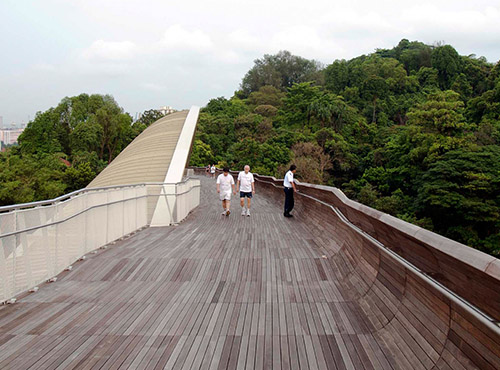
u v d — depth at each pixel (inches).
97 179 935.0
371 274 197.0
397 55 6122.1
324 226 364.2
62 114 3444.9
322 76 5679.1
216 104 4712.1
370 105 4431.6
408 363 128.5
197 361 137.6
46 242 239.1
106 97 3577.8
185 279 244.1
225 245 344.5
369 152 3056.1
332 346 148.2
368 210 181.6
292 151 2709.2
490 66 4813.0
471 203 1549.0
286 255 302.0
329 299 204.4
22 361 138.2
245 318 178.7
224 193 569.3
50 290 224.7
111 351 145.7
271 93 5315.0
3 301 196.4
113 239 369.1
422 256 126.6
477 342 98.1
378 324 163.6
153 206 479.8
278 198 796.6
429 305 128.3
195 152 3228.3
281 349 146.4
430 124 2262.6
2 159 2295.8
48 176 1926.7
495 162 1681.8
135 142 1141.7
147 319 178.4
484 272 82.3
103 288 228.4
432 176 1748.3
